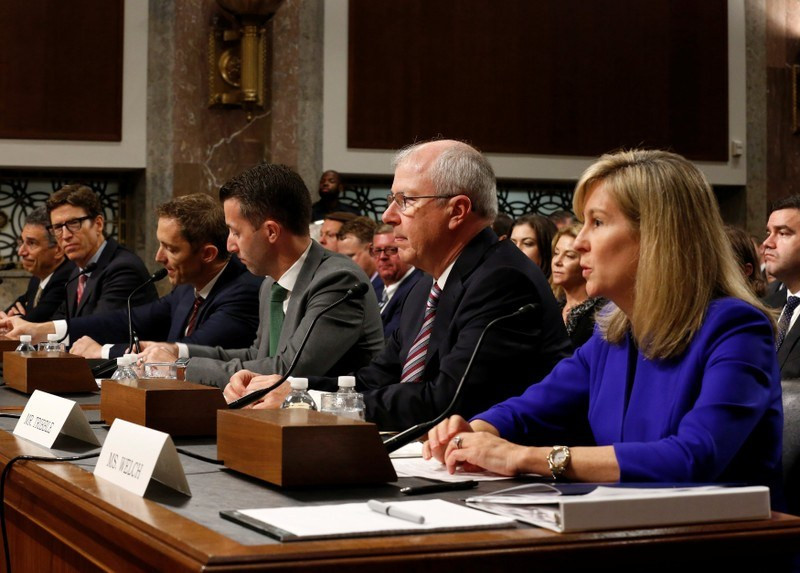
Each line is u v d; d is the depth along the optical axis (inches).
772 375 79.6
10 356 143.6
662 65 416.8
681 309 81.3
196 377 146.1
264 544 53.7
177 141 372.8
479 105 399.5
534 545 56.3
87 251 229.3
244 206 150.9
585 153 409.4
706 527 60.4
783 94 429.1
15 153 361.7
